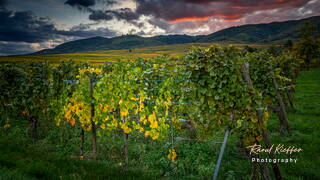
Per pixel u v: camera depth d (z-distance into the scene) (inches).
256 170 186.5
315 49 2297.0
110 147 293.6
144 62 351.9
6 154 220.1
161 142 302.5
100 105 271.1
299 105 600.7
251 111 178.4
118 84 261.0
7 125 375.2
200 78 185.2
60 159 218.8
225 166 228.1
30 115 345.1
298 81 1208.8
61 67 346.0
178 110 262.7
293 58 550.9
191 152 257.0
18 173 171.5
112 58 4197.8
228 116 184.9
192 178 203.5
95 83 273.9
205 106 191.5
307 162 232.1
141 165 237.0
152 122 251.1
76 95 281.1
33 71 357.4
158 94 253.0
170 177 205.9
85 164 211.5
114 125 273.4
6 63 384.2
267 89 226.7
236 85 176.4
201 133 235.3
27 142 317.1
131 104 256.8
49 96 348.2
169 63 260.2
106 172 191.6
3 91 369.1
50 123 403.5
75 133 345.4
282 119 347.9
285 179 199.8
